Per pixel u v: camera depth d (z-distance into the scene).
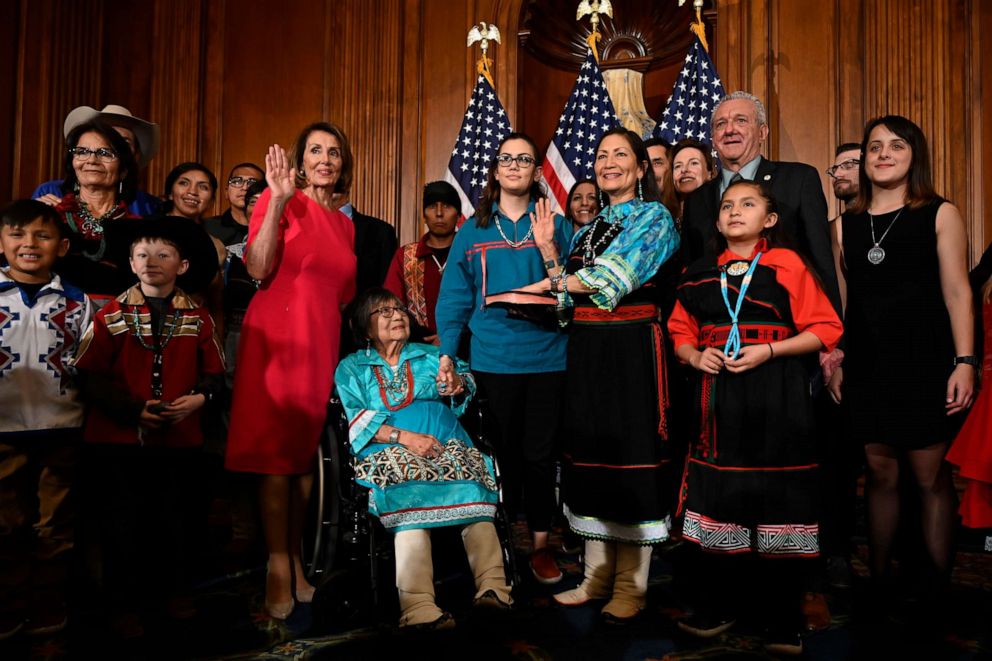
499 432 3.22
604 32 6.99
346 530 2.86
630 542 2.80
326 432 3.18
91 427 2.79
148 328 2.88
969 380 2.78
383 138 6.69
